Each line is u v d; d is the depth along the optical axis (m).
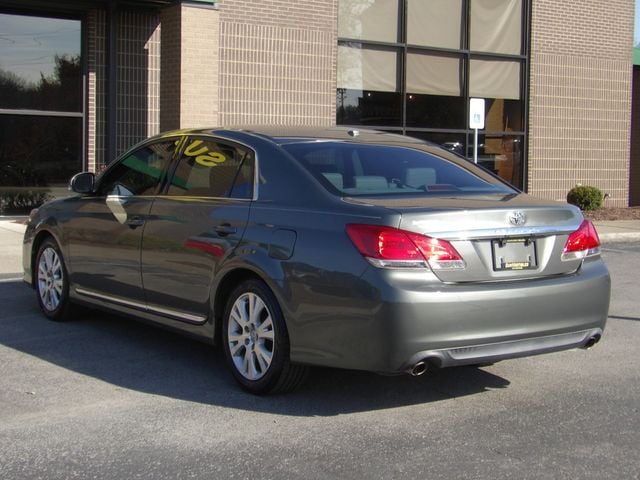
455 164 5.83
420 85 17.06
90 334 6.72
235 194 5.40
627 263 11.52
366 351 4.45
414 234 4.46
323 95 15.88
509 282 4.71
